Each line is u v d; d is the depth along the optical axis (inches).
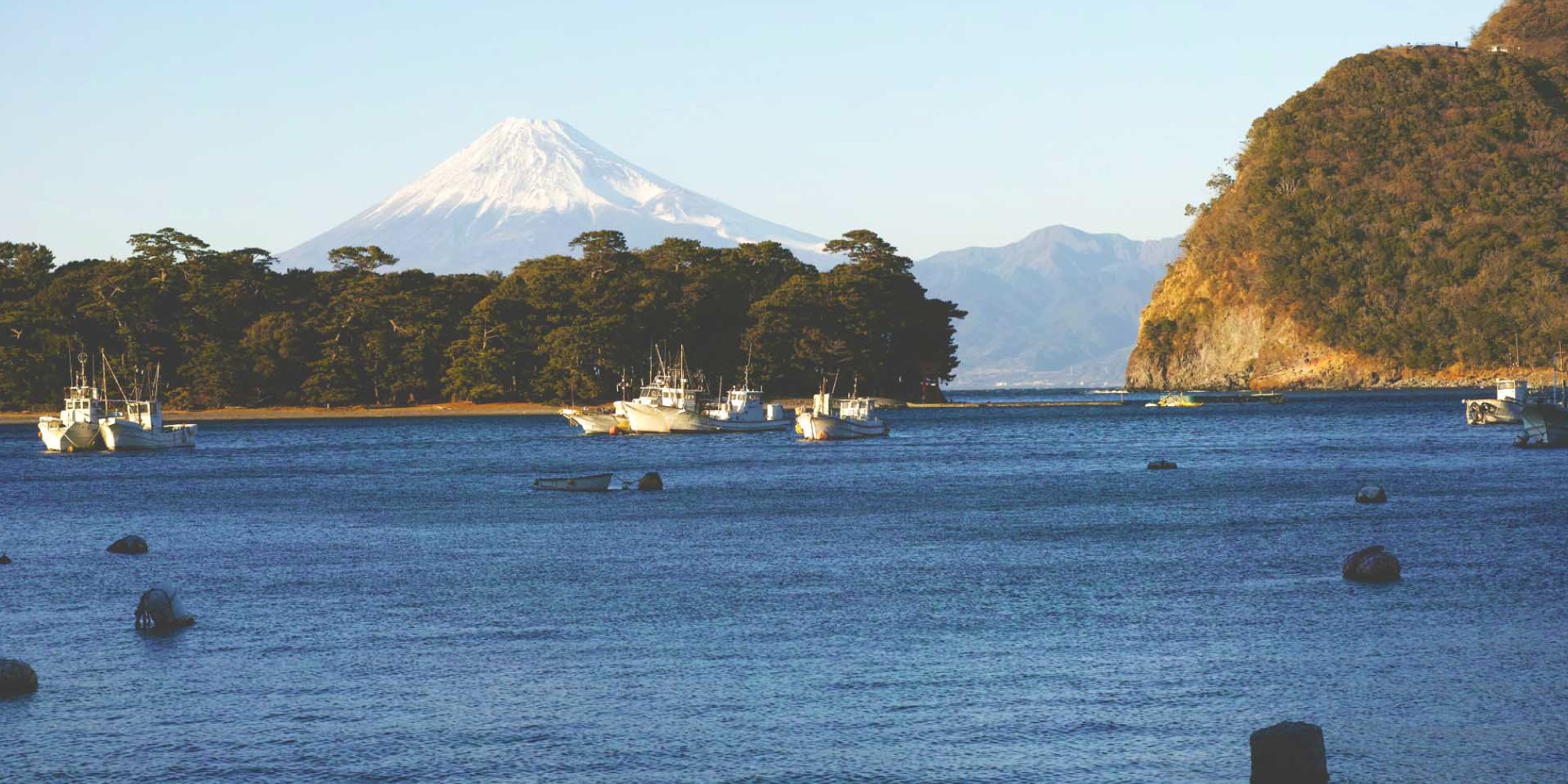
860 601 2513.5
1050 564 3009.4
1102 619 2292.1
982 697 1768.0
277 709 1742.1
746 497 4992.6
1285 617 2277.3
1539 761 1475.1
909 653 2037.4
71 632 2268.7
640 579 2824.8
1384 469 6166.3
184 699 1795.0
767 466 6909.5
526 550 3373.5
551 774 1480.1
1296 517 3969.0
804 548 3368.6
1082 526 3836.1
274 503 4997.5
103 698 1802.4
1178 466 6742.1
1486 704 1692.9
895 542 3494.1
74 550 3521.2
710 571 2952.8
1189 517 4042.8
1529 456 6919.3
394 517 4377.5
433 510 4594.0
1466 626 2167.8
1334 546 3257.9
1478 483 5172.2
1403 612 2304.4
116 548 3408.0
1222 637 2116.1
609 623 2303.2
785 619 2327.8
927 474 6294.3
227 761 1530.5
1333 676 1846.7
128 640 2193.7
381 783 1455.5
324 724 1668.3
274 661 2017.7
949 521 4042.8
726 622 2309.3
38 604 2571.4
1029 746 1557.6
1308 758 1387.8
